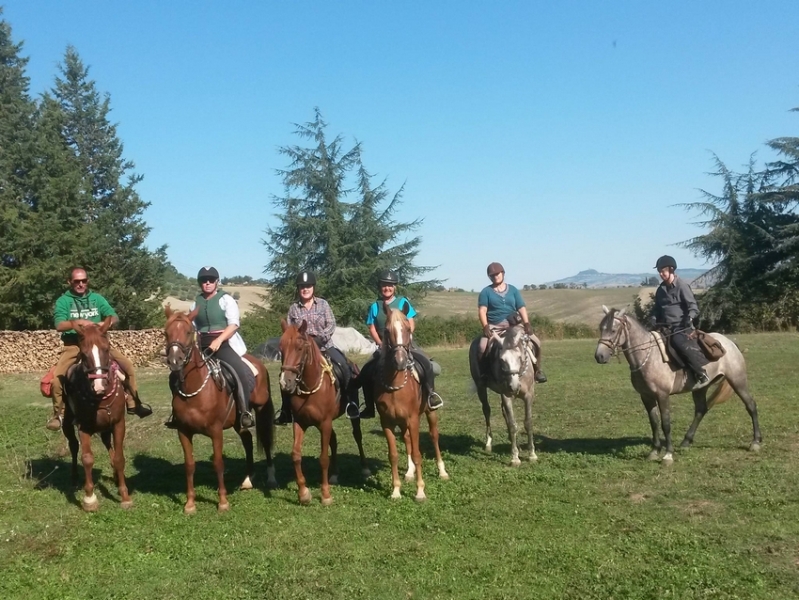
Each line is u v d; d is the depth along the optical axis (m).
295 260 41.00
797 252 38.31
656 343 9.95
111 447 9.66
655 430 10.21
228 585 6.17
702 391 10.70
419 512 8.01
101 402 8.24
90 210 37.62
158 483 9.73
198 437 12.99
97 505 8.47
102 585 6.25
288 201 41.75
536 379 10.64
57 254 31.02
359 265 41.25
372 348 30.73
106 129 40.41
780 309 37.22
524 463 10.20
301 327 8.20
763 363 21.23
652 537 6.95
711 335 10.59
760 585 5.81
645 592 5.77
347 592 5.93
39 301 30.36
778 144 41.16
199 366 8.05
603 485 8.92
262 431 9.37
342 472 10.17
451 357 27.67
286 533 7.40
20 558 6.89
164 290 38.19
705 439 11.39
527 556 6.58
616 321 9.94
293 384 7.88
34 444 12.53
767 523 7.26
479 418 14.21
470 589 5.93
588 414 14.12
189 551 7.02
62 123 35.62
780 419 12.63
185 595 5.99
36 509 8.51
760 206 40.41
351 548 6.93
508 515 7.81
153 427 13.96
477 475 9.58
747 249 39.88
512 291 10.74
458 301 67.56
